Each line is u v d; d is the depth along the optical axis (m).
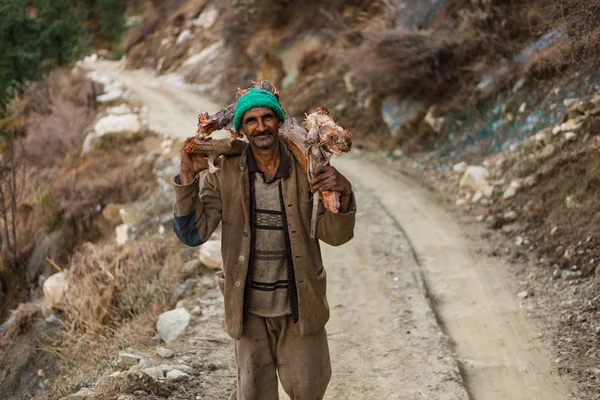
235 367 4.15
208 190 2.74
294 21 16.16
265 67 15.66
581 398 3.71
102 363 4.67
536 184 6.61
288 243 2.70
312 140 2.57
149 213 9.41
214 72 19.97
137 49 27.66
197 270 5.87
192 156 2.62
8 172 12.99
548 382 3.92
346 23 14.05
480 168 7.65
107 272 6.52
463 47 9.64
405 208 7.39
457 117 9.24
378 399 3.75
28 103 20.80
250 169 2.66
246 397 2.87
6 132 16.92
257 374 2.86
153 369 3.91
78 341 5.48
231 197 2.69
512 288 5.20
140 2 34.78
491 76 9.01
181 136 12.98
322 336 2.92
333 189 2.48
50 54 24.33
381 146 10.43
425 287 5.24
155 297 5.68
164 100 18.52
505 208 6.66
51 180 13.38
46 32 23.62
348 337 4.53
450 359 4.08
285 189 2.66
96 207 11.19
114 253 7.25
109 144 13.62
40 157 15.31
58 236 11.05
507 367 4.12
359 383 3.94
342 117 11.72
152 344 4.73
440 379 3.88
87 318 5.83
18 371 6.34
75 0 35.28
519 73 8.46
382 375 4.01
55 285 6.95
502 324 4.66
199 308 5.05
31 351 6.42
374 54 10.42
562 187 6.16
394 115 10.48
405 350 4.27
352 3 14.52
